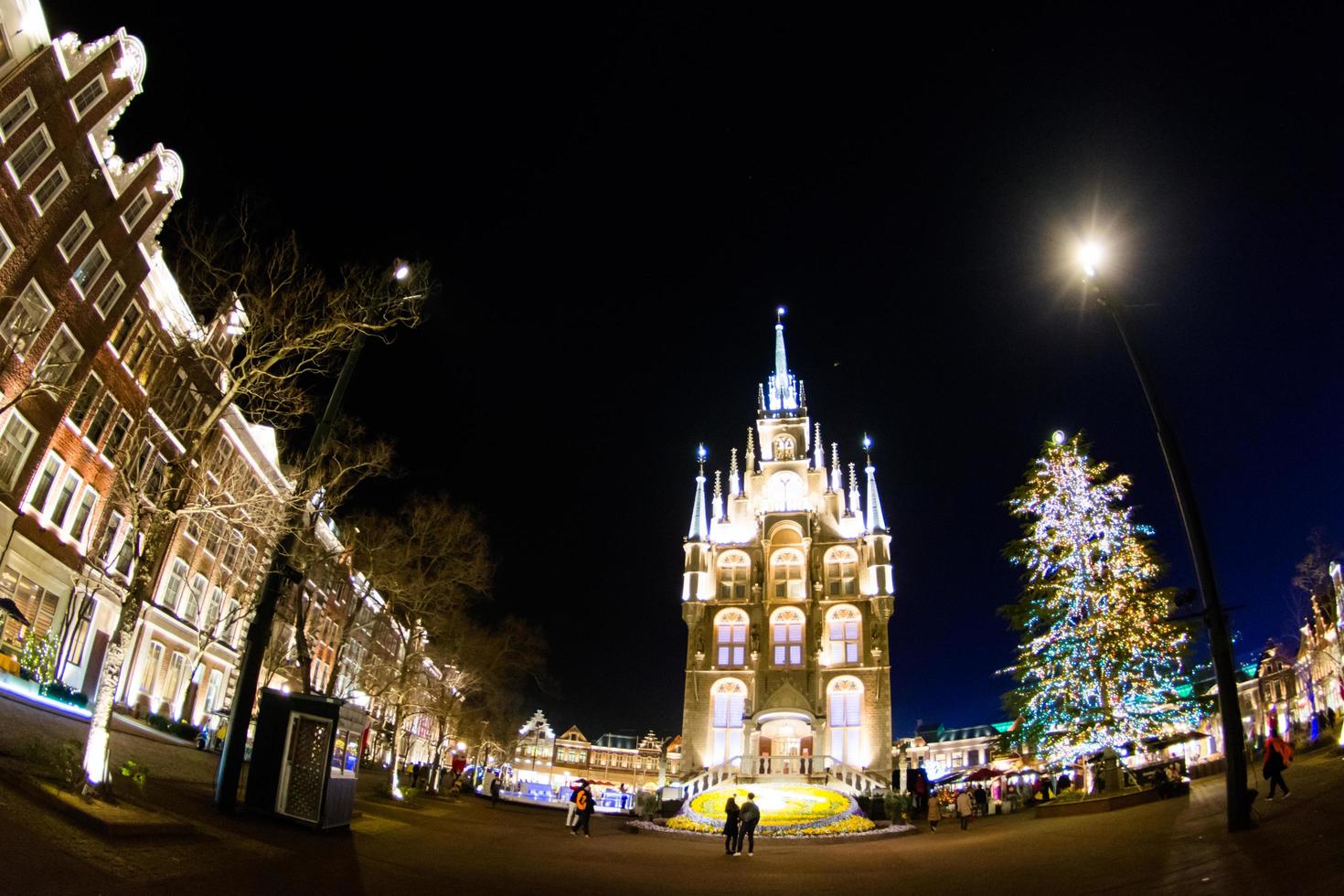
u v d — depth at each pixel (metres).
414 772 45.34
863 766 60.00
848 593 65.94
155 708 46.88
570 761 117.06
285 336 21.12
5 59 29.80
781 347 79.69
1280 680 56.88
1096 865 16.81
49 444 36.19
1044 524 39.97
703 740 63.31
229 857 14.85
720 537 70.56
